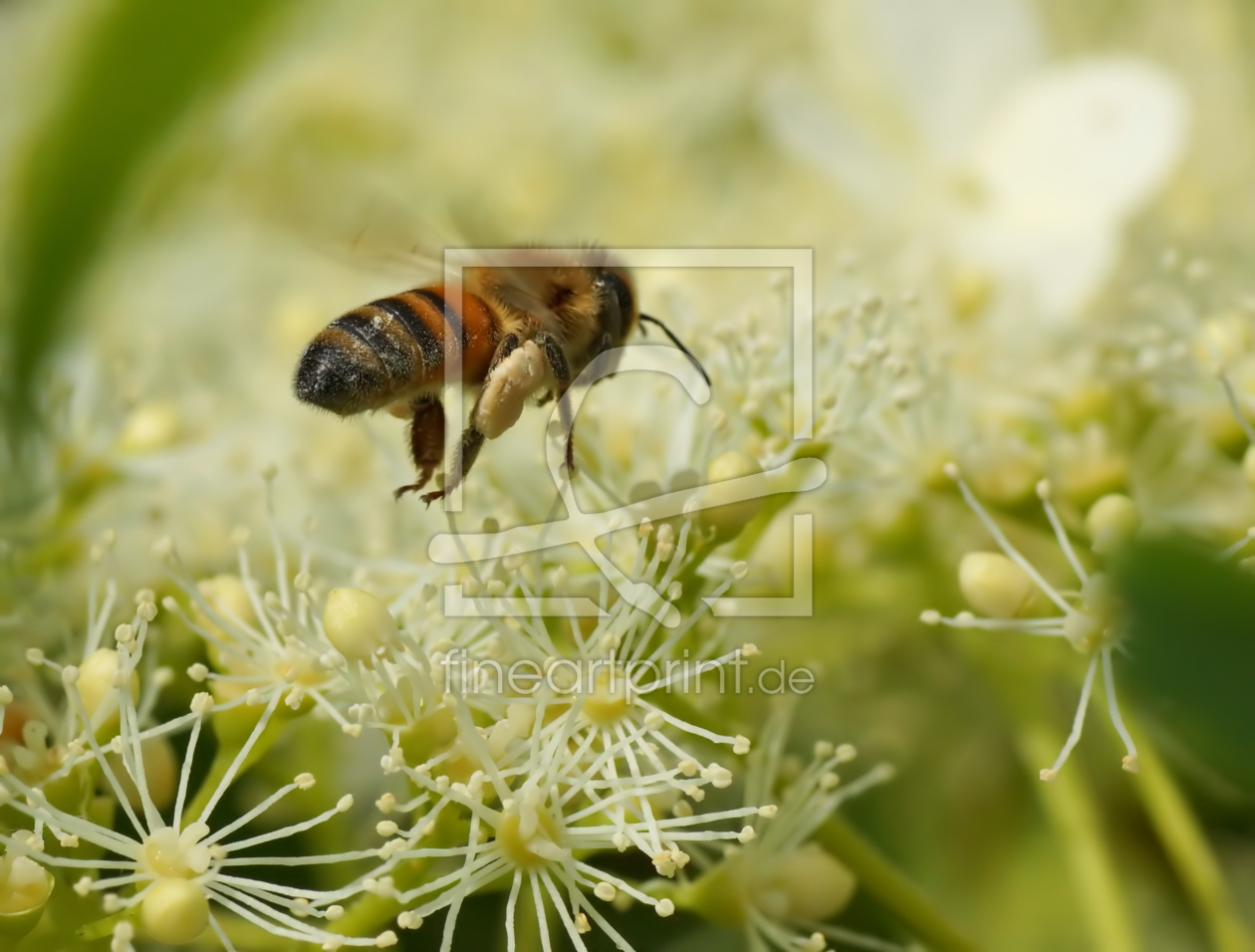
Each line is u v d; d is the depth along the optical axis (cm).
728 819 11
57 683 11
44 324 11
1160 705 9
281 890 10
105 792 10
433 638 10
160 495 12
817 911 10
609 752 10
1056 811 11
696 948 11
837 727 12
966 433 11
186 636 11
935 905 11
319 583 11
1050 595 10
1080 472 11
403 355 11
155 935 9
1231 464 11
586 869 10
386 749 11
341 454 12
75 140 11
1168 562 9
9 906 9
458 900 10
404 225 11
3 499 11
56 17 13
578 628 10
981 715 12
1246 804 11
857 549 12
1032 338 12
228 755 10
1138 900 12
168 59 11
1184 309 11
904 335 11
